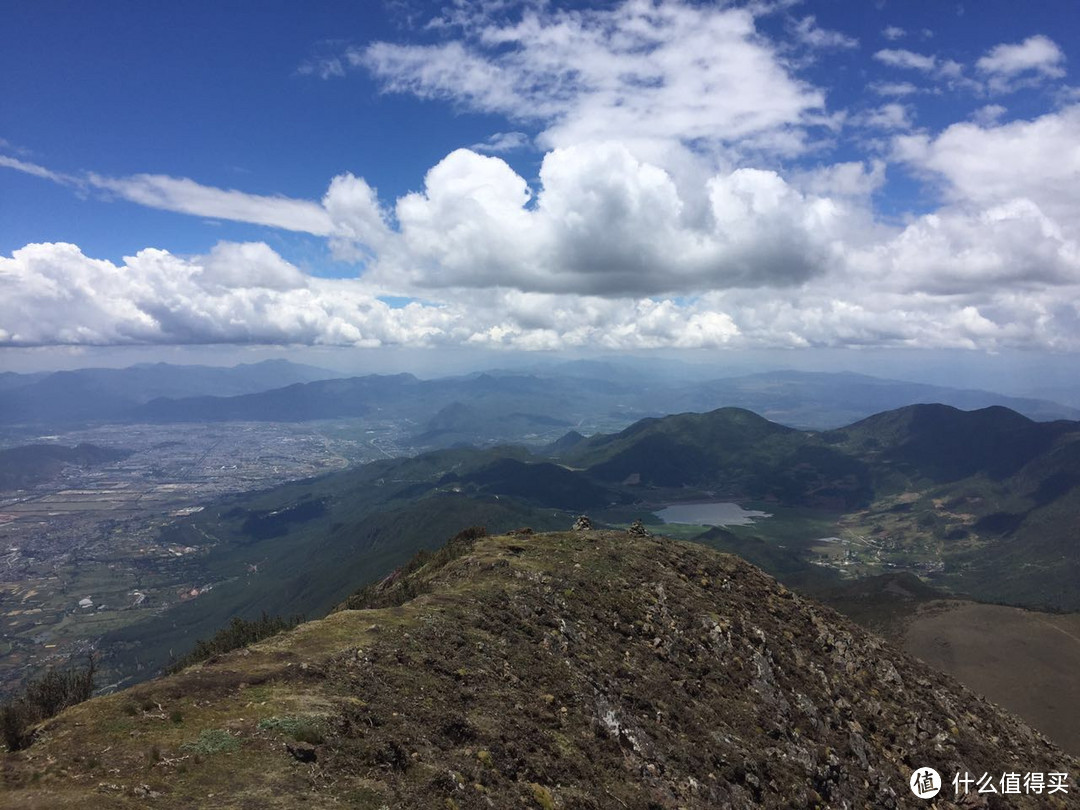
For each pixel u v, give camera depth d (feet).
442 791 58.18
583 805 67.82
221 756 53.72
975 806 120.16
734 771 91.81
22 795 44.93
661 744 89.10
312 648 80.07
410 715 69.31
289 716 61.11
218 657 75.56
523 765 69.31
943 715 149.07
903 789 115.75
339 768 56.03
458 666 85.20
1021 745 153.28
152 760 51.39
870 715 135.33
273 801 49.03
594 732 83.61
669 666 114.42
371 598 127.03
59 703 63.67
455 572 133.69
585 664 101.24
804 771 102.12
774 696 120.37
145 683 65.72
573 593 126.11
